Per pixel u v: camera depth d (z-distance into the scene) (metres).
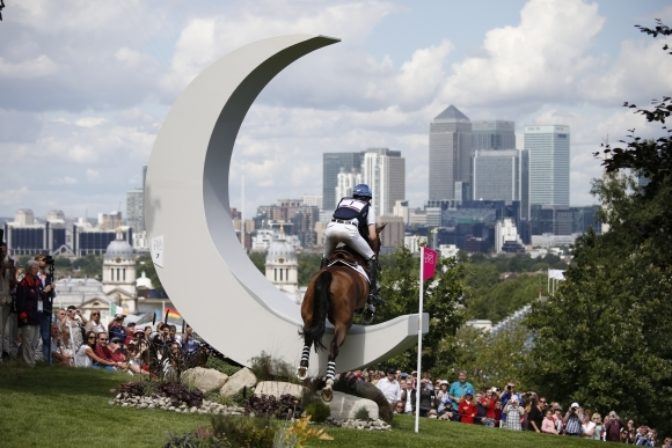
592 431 25.09
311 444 14.44
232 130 18.83
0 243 19.70
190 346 19.97
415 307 45.47
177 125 18.64
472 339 57.38
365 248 16.38
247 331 17.91
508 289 134.38
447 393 24.55
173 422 14.86
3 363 20.09
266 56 17.92
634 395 41.06
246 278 18.30
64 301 152.75
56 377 18.91
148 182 18.81
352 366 16.70
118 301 162.12
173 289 18.56
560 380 41.97
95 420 14.61
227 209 19.06
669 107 24.00
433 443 15.60
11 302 20.50
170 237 18.62
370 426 16.38
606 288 42.66
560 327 42.06
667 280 44.97
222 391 17.11
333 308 15.41
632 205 51.25
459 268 45.62
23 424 13.95
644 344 41.84
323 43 17.73
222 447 12.32
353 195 16.78
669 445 28.62
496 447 16.09
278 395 16.55
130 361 21.84
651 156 24.66
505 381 49.22
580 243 52.78
